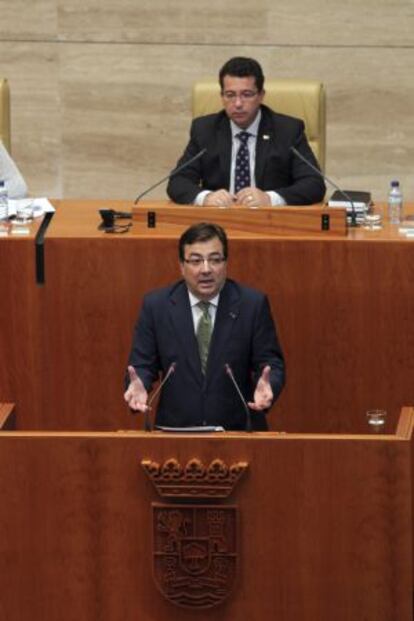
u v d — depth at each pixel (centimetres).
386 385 1847
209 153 2083
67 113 2742
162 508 1341
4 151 2130
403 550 1339
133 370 1498
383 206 2098
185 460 1333
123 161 2748
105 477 1341
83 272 1839
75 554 1356
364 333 1838
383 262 1819
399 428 1364
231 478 1329
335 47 2694
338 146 2731
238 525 1341
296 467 1331
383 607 1350
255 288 1827
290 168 2072
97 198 2755
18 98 2736
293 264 1827
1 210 1947
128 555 1354
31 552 1356
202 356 1628
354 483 1331
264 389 1508
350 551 1342
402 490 1330
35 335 1858
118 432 1356
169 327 1622
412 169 2742
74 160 2758
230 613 1360
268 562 1348
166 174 2747
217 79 2230
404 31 2686
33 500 1348
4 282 1845
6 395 1873
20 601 1366
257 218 1862
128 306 1844
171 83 2720
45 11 2705
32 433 1343
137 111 2733
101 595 1362
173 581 1353
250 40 2695
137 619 1366
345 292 1830
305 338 1842
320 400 1858
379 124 2722
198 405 1620
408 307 1828
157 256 1833
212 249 1592
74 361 1861
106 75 2723
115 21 2702
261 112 2086
